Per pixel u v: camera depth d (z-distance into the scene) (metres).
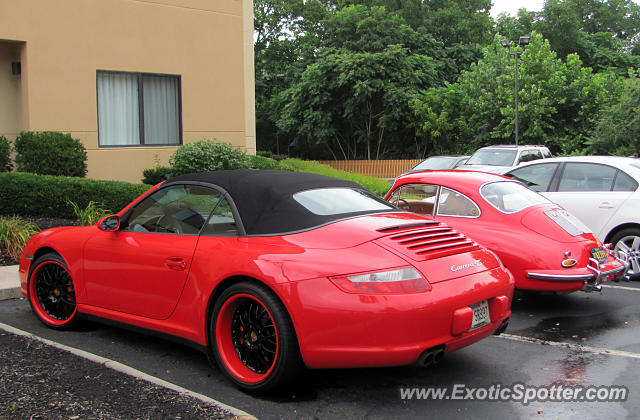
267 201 4.01
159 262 4.21
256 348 3.77
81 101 12.52
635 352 4.64
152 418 3.19
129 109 13.43
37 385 3.62
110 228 4.59
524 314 5.82
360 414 3.46
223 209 4.12
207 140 13.53
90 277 4.70
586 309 6.00
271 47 44.25
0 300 6.06
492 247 5.77
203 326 3.95
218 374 4.08
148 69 13.58
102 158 12.91
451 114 35.12
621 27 54.56
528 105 30.19
